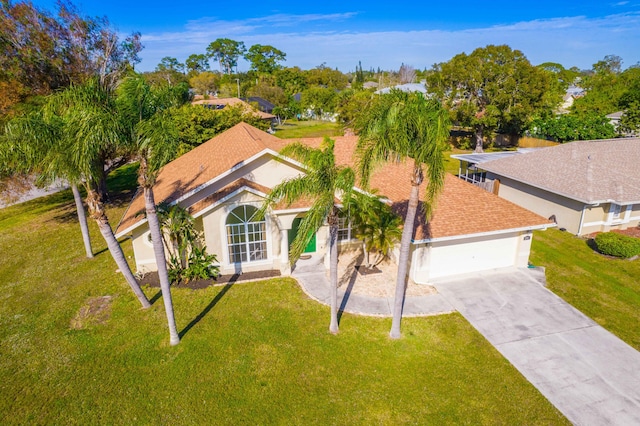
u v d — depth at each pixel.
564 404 11.43
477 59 49.53
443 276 18.45
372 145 11.62
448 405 11.45
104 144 12.16
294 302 16.53
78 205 19.94
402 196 20.62
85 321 15.33
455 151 54.38
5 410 11.26
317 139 28.20
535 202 26.92
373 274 18.91
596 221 23.83
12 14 24.41
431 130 10.84
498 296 17.02
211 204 17.28
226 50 159.75
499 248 18.95
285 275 18.75
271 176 19.00
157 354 13.48
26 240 23.80
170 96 13.19
